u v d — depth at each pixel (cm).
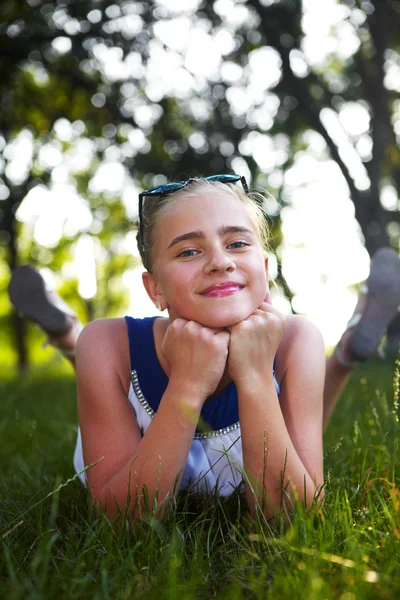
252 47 1309
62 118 1213
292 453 188
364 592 128
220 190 208
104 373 208
